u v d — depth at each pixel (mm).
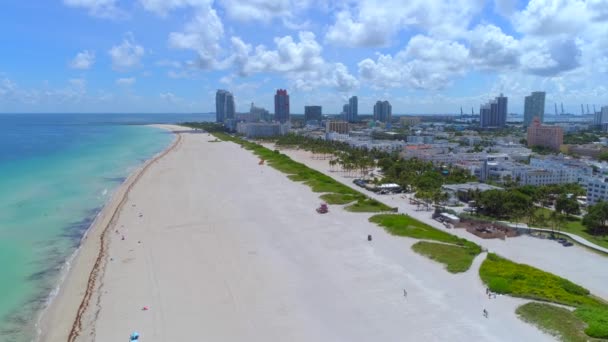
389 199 155750
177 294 73500
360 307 69312
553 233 111062
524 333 61062
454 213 130500
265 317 65938
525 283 76875
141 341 59188
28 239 101500
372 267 86312
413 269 85000
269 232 110188
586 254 97812
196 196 151125
